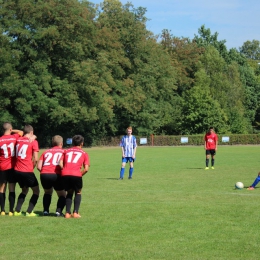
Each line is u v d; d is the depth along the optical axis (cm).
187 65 10325
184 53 10425
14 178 1382
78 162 1323
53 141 1388
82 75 6712
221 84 9725
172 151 5847
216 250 953
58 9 6588
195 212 1395
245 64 12512
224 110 9331
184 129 8694
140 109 8062
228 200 1650
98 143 8006
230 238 1055
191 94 8725
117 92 7888
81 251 950
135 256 909
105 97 7019
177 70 9700
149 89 8081
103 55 6975
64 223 1241
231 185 2139
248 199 1673
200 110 8525
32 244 1012
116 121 8169
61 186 1370
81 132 7762
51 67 7094
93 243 1020
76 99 6825
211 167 3147
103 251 948
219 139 7975
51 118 6706
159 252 938
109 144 8094
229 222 1237
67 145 7556
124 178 2548
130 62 7900
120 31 7894
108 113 7088
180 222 1241
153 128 8562
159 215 1351
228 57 12238
